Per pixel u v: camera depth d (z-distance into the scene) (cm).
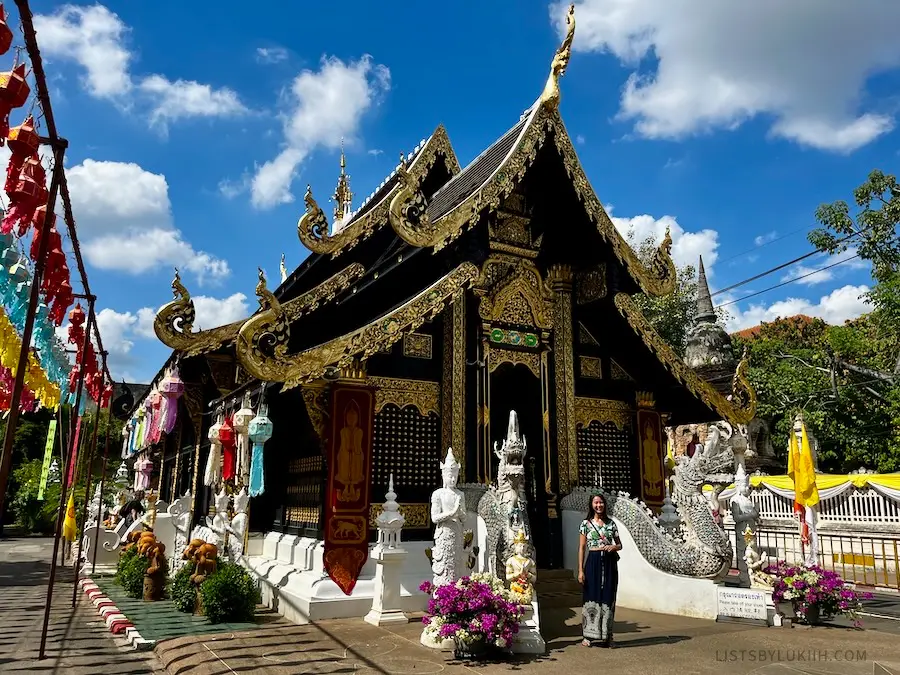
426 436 1091
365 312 1246
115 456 3944
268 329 851
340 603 905
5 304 607
